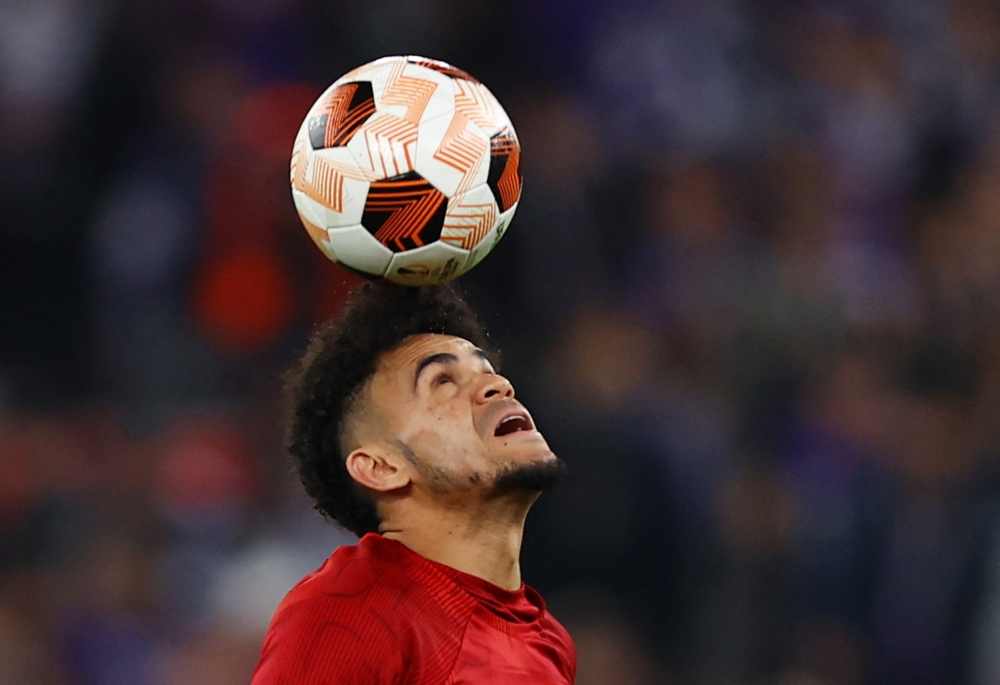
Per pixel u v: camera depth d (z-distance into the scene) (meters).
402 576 12.18
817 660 27.59
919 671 27.94
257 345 30.98
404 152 12.01
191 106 33.38
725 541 27.73
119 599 26.98
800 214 34.69
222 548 27.81
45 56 33.25
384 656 11.64
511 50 36.12
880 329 31.83
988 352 32.12
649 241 33.00
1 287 31.03
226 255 31.72
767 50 39.03
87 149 32.78
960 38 41.72
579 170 33.47
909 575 28.56
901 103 39.53
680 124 36.47
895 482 29.44
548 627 13.17
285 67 34.59
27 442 28.62
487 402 12.55
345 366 12.84
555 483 12.55
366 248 12.18
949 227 36.41
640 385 28.73
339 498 13.12
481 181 12.20
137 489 28.38
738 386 30.08
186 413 29.78
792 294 31.19
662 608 26.50
